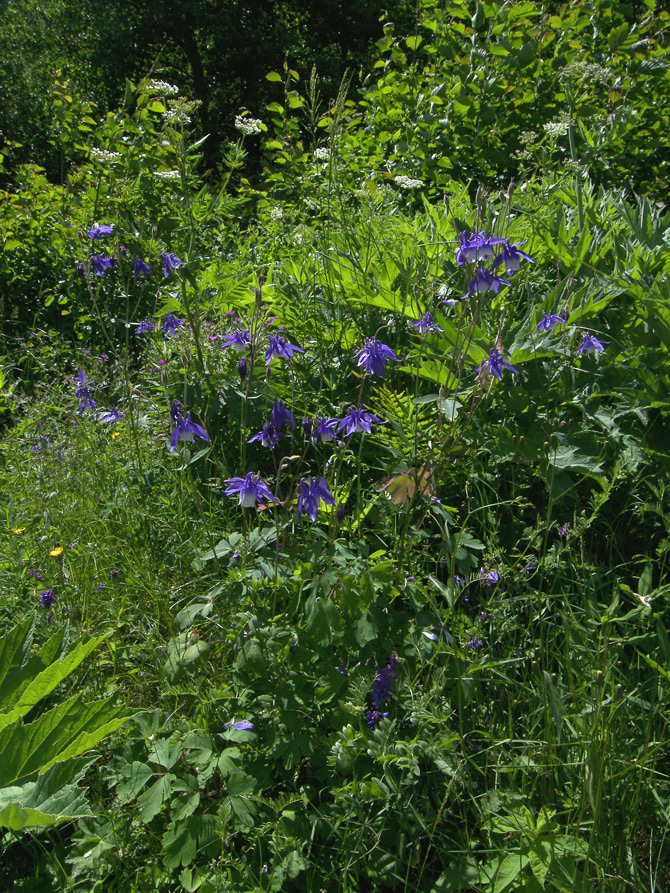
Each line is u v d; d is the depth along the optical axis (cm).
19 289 563
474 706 190
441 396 225
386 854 165
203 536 262
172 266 298
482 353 264
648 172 597
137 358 472
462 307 262
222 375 314
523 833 154
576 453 243
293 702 185
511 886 152
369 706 194
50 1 1892
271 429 210
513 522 240
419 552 225
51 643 196
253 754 185
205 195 486
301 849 164
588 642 192
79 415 360
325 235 387
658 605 211
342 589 190
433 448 225
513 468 255
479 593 226
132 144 538
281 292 336
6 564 260
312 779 191
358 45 1997
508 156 540
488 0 547
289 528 235
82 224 533
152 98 554
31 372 498
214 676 211
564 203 389
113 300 501
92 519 284
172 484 299
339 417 240
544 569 212
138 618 240
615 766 164
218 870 159
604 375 265
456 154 543
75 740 167
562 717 165
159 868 166
